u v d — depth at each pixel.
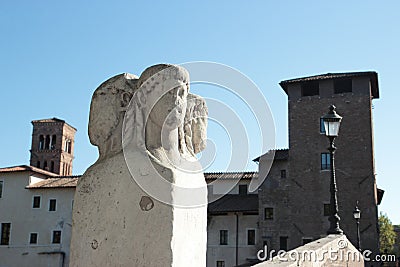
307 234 37.44
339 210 37.28
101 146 3.32
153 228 2.94
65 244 40.75
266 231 38.09
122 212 3.03
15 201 42.47
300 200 38.28
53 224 41.28
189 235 3.13
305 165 38.97
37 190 42.31
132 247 2.96
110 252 3.01
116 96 3.31
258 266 4.38
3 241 42.03
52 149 66.19
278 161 39.50
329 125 10.37
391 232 65.12
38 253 41.00
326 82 40.28
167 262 2.89
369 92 39.00
